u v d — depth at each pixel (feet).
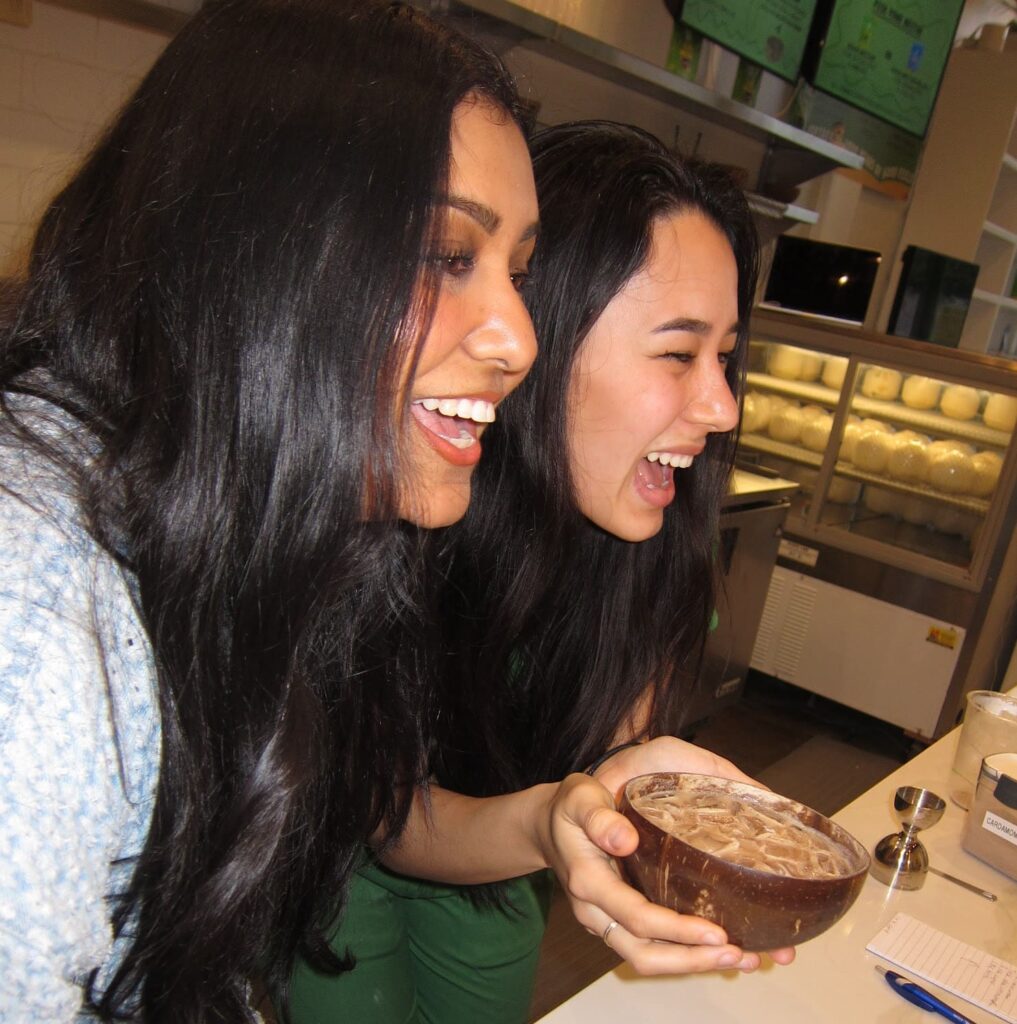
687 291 3.50
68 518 1.86
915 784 4.51
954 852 3.94
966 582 10.66
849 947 3.21
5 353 2.17
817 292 12.31
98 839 1.74
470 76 2.16
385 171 2.01
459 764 3.88
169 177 2.02
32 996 1.61
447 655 3.74
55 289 2.21
